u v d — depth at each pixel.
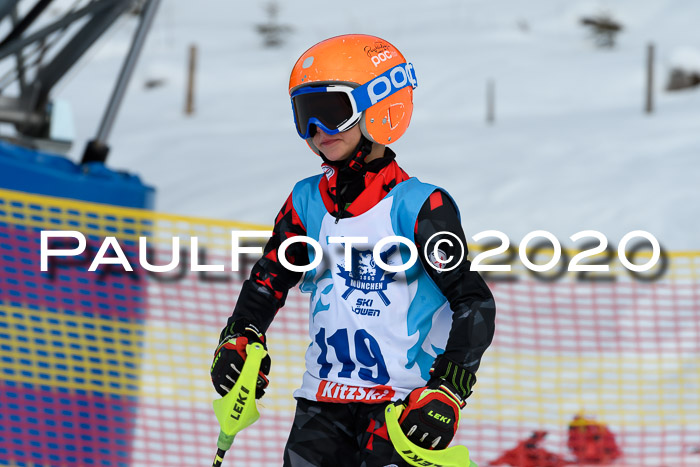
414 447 6.95
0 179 13.03
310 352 8.16
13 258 13.05
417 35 129.12
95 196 13.63
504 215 37.62
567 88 89.62
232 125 75.19
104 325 13.54
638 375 19.38
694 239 32.66
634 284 23.16
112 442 13.78
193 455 15.10
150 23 17.75
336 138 7.79
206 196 43.91
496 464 15.29
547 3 146.12
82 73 104.62
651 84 70.38
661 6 137.00
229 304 19.33
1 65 57.50
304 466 7.99
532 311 21.53
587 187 41.34
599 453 15.56
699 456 15.77
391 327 7.72
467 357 7.14
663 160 46.56
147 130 71.69
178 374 17.55
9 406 13.17
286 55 117.38
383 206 7.72
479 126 68.25
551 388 18.66
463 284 7.35
